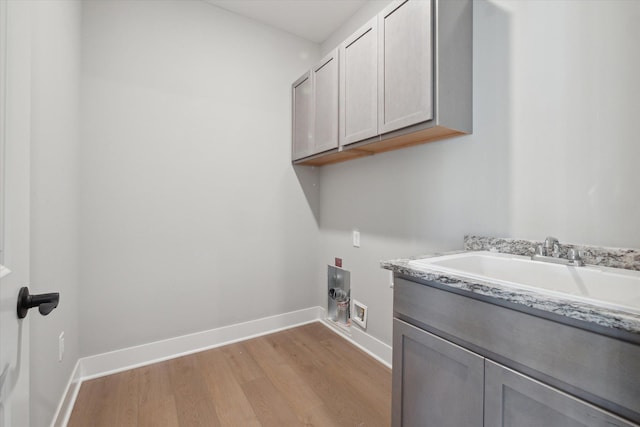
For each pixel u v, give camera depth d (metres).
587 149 1.09
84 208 1.75
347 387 1.70
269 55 2.42
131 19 1.88
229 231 2.26
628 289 0.88
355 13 2.26
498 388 0.82
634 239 0.99
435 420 1.00
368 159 2.13
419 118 1.37
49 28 1.24
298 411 1.50
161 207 1.99
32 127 1.06
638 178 0.98
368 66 1.67
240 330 2.32
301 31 2.50
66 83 1.46
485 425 0.85
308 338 2.34
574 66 1.12
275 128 2.46
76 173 1.66
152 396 1.61
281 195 2.50
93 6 1.77
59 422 1.34
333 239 2.52
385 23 1.55
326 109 2.04
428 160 1.69
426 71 1.34
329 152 2.05
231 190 2.26
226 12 2.22
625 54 1.01
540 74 1.22
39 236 1.12
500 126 1.35
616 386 0.62
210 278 2.19
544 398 0.72
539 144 1.22
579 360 0.67
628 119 1.00
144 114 1.92
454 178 1.55
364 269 2.19
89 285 1.77
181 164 2.06
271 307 2.47
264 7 2.20
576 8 1.12
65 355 1.46
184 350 2.09
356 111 1.77
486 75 1.40
